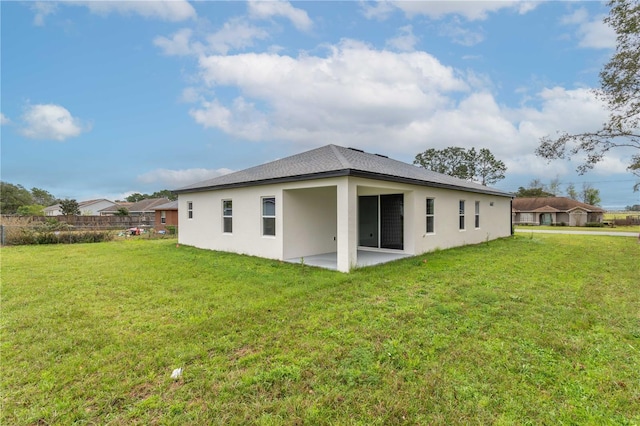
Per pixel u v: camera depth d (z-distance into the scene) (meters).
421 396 2.58
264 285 6.15
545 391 2.66
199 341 3.62
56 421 2.29
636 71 11.12
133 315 4.51
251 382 2.77
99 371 2.96
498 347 3.45
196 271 7.55
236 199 10.80
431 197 10.92
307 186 8.38
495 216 16.06
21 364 3.08
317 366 3.04
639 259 9.45
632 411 2.41
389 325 4.06
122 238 18.22
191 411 2.41
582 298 5.28
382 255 9.96
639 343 3.59
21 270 7.80
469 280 6.48
